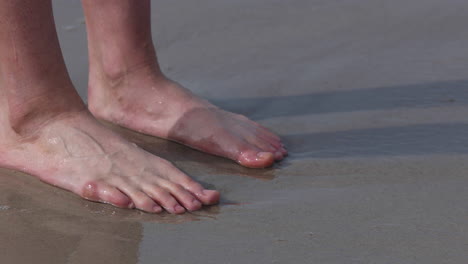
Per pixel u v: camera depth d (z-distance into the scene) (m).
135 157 4.00
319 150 4.38
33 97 3.98
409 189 3.83
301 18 6.52
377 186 3.88
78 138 4.02
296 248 3.29
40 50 3.90
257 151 4.28
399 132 4.54
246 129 4.46
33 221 3.58
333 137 4.53
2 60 3.90
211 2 6.85
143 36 4.62
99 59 4.74
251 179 4.07
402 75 5.37
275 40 6.09
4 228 3.50
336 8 6.72
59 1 6.73
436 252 3.21
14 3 3.73
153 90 4.70
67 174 3.94
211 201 3.78
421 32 6.12
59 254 3.29
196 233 3.48
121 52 4.63
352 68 5.54
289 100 5.09
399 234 3.37
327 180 3.99
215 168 4.24
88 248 3.34
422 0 6.79
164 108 4.65
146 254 3.29
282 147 4.37
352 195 3.79
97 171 3.92
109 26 4.58
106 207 3.79
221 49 5.94
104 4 4.53
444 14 6.45
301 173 4.10
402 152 4.27
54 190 3.95
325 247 3.29
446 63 5.52
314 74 5.47
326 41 6.05
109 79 4.73
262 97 5.14
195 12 6.62
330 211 3.62
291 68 5.58
